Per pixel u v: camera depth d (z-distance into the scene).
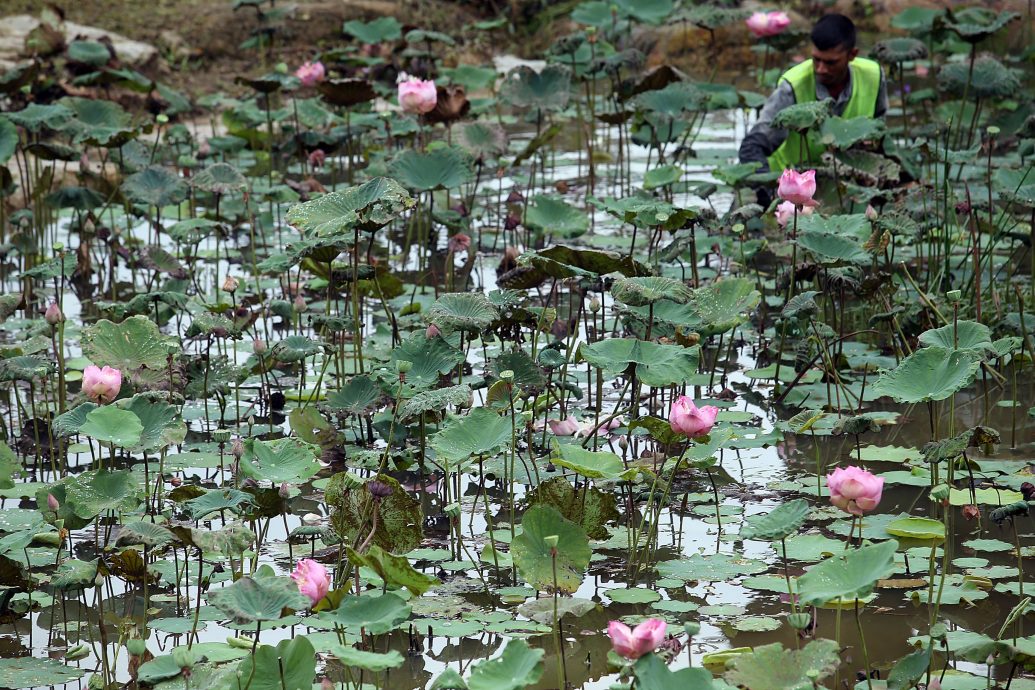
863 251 7.88
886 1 18.84
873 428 6.34
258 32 16.33
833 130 10.07
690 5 18.44
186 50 17.62
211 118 14.83
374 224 6.91
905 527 6.18
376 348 8.60
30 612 5.61
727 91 13.77
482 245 11.27
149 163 11.12
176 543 5.83
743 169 10.23
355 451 7.13
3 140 10.00
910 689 4.59
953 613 5.43
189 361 7.63
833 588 4.36
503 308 7.23
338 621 4.52
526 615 4.75
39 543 6.22
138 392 6.84
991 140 9.35
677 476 6.99
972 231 8.74
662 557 6.03
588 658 5.18
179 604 5.64
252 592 4.35
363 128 12.71
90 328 6.95
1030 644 4.98
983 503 6.48
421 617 5.44
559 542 5.19
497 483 6.96
